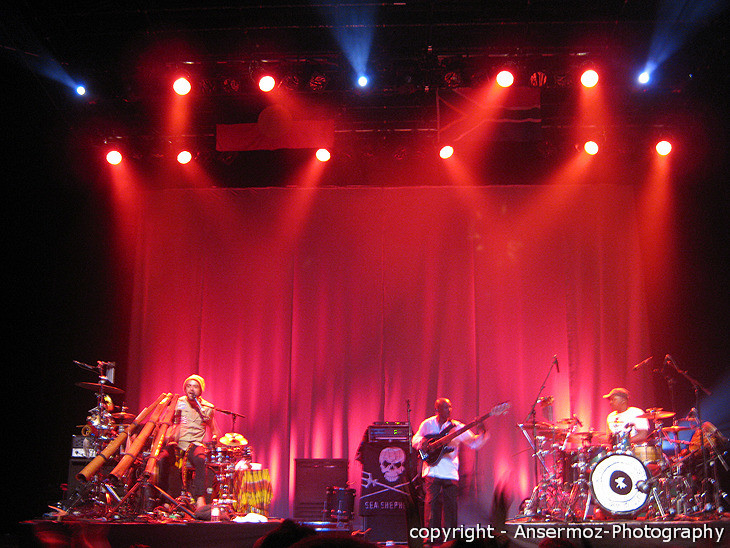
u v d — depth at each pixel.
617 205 8.94
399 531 7.22
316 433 8.55
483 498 8.12
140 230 9.09
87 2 7.09
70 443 8.35
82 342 8.63
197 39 7.58
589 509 6.72
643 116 8.46
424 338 8.71
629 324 8.64
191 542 5.72
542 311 8.76
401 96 8.30
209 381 8.74
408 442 7.40
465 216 9.01
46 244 8.25
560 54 7.67
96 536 4.07
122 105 8.39
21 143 7.72
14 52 7.36
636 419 7.05
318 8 7.20
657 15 7.17
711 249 8.37
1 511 7.62
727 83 7.67
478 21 7.31
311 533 1.94
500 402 8.52
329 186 9.17
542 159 9.05
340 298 8.87
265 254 9.03
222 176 9.28
